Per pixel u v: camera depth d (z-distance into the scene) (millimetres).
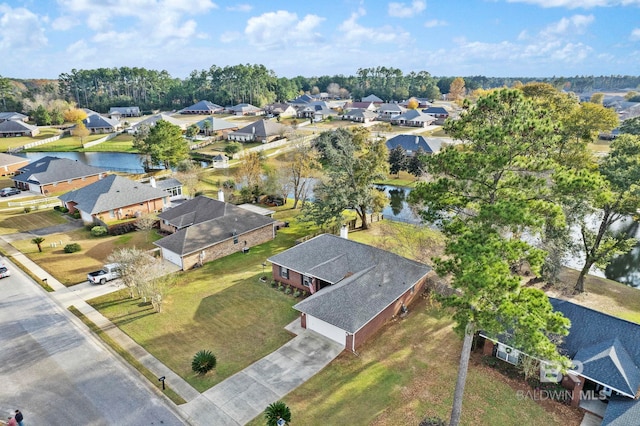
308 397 21531
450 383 22625
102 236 44938
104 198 48938
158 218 46156
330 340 26469
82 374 23359
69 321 28719
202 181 68000
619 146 37625
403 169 71188
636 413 17969
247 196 57812
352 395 21688
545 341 15648
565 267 39656
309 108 143500
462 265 17078
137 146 78250
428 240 38094
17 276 35344
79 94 188875
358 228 48438
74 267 37156
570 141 48312
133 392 21984
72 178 64188
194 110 159500
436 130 113812
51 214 52469
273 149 91062
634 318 29500
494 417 20250
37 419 20062
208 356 23766
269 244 43219
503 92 18578
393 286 29250
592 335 22734
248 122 131875
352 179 44781
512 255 16703
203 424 19766
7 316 29250
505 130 18016
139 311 30062
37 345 25969
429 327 28125
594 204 28125
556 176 17859
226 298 31969
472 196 20391
